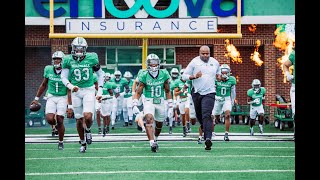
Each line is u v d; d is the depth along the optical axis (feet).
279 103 110.93
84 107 52.95
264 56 121.49
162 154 50.67
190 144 62.69
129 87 110.42
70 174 37.32
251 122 83.41
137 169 39.73
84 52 53.06
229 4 106.83
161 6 115.96
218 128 101.19
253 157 47.62
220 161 44.60
